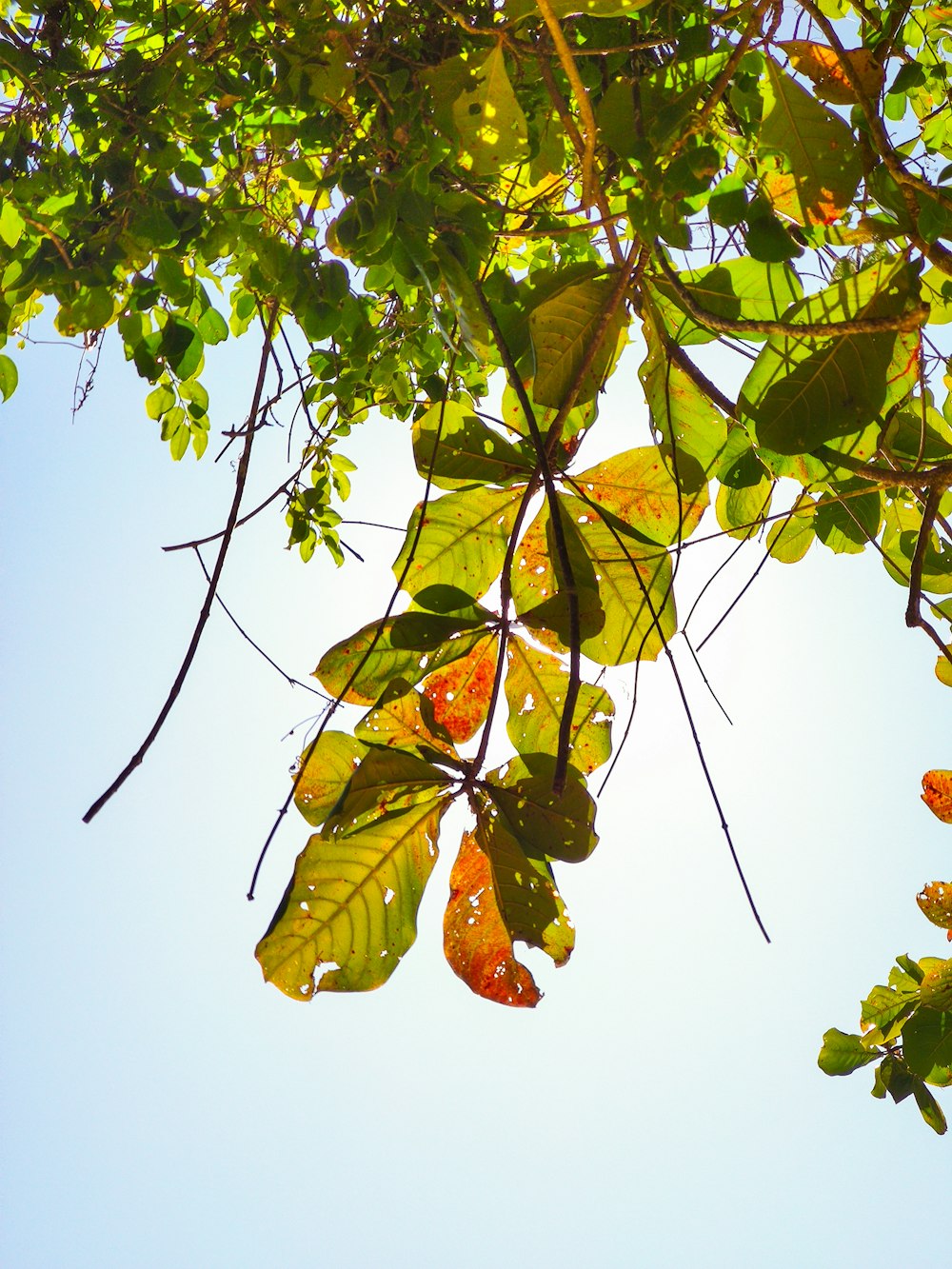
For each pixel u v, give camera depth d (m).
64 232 1.45
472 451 1.45
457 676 1.42
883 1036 1.80
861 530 1.67
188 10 1.52
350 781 1.29
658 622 1.37
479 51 1.33
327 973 1.35
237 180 1.48
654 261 1.42
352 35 1.41
